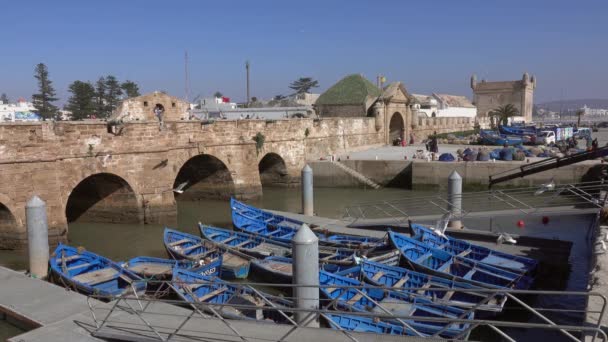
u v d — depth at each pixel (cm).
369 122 6334
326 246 2506
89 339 1430
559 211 2672
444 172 4684
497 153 5059
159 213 3438
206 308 1530
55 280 2086
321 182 5112
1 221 2742
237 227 3009
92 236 3145
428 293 1873
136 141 3319
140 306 1650
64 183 2928
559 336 1706
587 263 2352
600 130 12962
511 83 13312
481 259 2294
